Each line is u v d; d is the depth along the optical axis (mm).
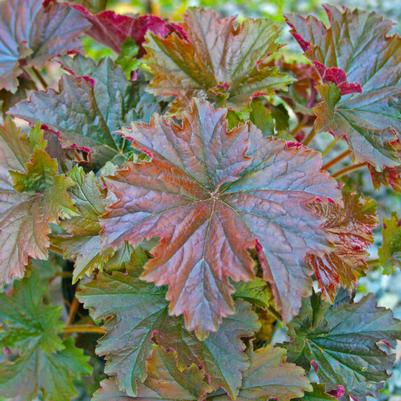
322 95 638
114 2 1378
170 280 557
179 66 679
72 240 621
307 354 637
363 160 631
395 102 656
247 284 617
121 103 689
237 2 1383
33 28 738
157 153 586
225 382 592
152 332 604
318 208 625
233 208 579
